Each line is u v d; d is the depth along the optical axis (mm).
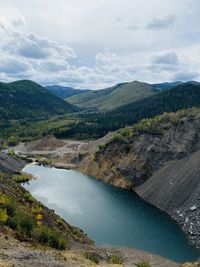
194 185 72438
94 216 68625
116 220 66375
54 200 80125
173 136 103562
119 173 100625
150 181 90062
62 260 25672
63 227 47594
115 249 51594
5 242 26688
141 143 104875
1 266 19453
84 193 87938
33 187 93875
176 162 90625
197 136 102000
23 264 21219
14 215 36219
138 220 66688
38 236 33906
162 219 67500
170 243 55719
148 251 52188
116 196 85375
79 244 42906
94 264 28109
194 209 65438
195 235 58469
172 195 75000
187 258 50062
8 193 46375
